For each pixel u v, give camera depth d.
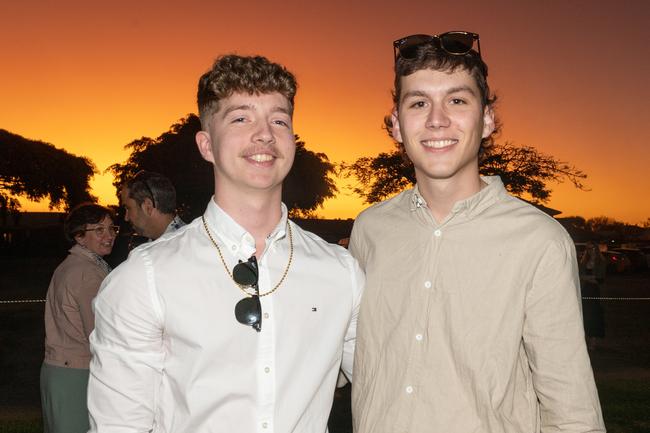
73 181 58.88
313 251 2.05
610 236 52.94
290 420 1.85
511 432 1.96
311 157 46.59
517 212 2.05
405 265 2.14
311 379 1.91
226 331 1.82
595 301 9.98
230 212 1.93
